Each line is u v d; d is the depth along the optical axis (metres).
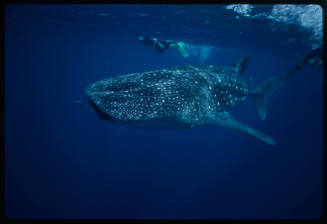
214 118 4.26
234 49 28.59
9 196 22.03
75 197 23.62
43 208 21.38
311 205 24.47
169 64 62.00
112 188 25.70
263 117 6.23
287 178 29.50
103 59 63.19
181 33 21.66
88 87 3.75
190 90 4.08
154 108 3.50
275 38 19.33
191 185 27.95
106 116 3.55
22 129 41.69
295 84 58.25
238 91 5.68
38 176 26.25
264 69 51.12
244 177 29.31
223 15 14.76
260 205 24.84
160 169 30.94
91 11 18.05
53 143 36.75
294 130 49.00
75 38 34.41
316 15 12.55
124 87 3.72
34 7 18.41
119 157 33.84
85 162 30.89
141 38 9.38
